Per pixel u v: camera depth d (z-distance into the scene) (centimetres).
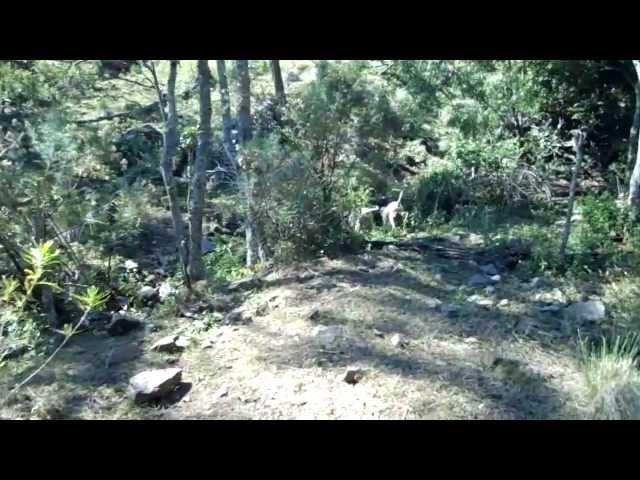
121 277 698
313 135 754
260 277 672
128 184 867
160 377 465
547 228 821
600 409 425
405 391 449
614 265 664
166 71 856
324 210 719
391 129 926
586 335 526
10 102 740
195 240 652
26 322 574
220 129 1019
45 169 627
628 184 985
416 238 814
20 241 606
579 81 1138
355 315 566
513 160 1000
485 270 684
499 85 1085
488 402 437
